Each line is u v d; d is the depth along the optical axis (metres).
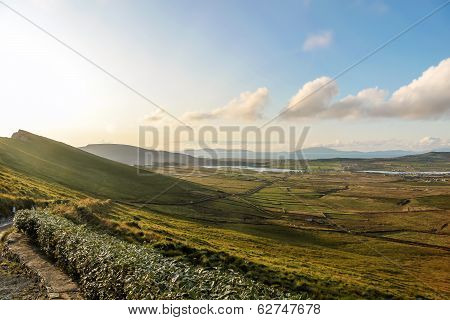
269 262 49.91
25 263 19.75
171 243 35.09
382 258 97.81
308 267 57.75
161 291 11.50
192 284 11.81
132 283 12.45
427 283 67.38
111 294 13.52
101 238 20.33
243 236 94.56
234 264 36.22
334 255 91.31
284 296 12.07
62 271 18.39
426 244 121.06
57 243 19.95
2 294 15.74
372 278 61.03
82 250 16.94
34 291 16.14
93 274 15.03
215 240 73.88
